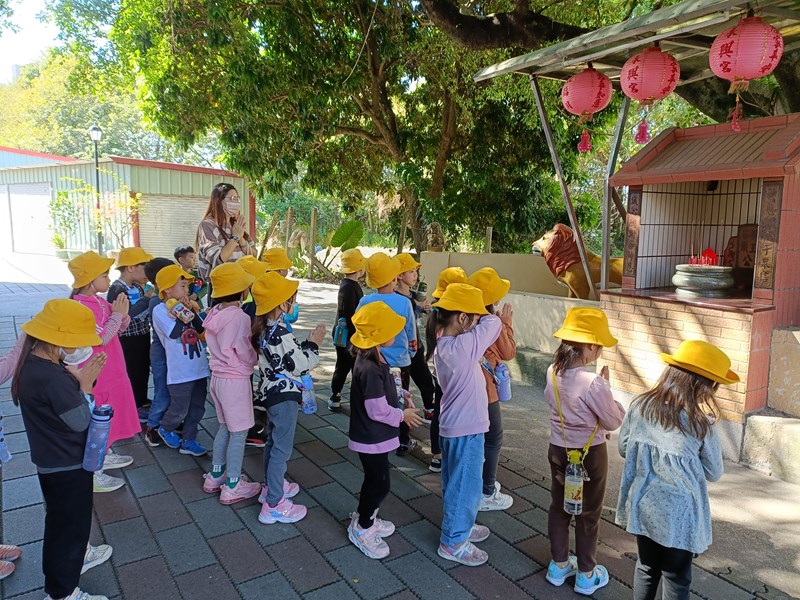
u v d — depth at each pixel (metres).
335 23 8.85
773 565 2.99
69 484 2.51
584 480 2.68
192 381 4.20
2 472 3.96
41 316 2.49
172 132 9.88
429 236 9.47
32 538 3.18
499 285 3.44
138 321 4.74
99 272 3.62
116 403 3.84
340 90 8.98
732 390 4.17
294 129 9.15
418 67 9.78
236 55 8.15
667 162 4.86
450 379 2.95
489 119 10.83
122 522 3.37
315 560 3.01
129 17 9.20
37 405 2.45
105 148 30.67
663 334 4.61
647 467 2.40
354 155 12.17
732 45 3.70
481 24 6.62
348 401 5.61
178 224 16.73
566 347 2.78
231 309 3.54
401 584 2.82
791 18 3.90
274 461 3.34
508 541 3.22
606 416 2.60
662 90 4.44
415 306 4.96
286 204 20.75
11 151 20.70
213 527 3.32
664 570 2.38
